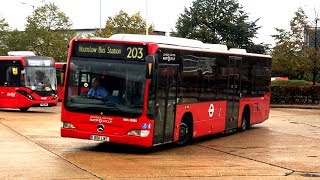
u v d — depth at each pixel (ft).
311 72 166.50
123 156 46.75
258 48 203.51
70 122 48.42
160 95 48.91
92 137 47.65
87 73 48.42
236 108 69.82
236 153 51.98
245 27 201.46
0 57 102.42
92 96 47.96
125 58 47.80
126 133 46.85
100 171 38.45
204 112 59.47
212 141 62.03
